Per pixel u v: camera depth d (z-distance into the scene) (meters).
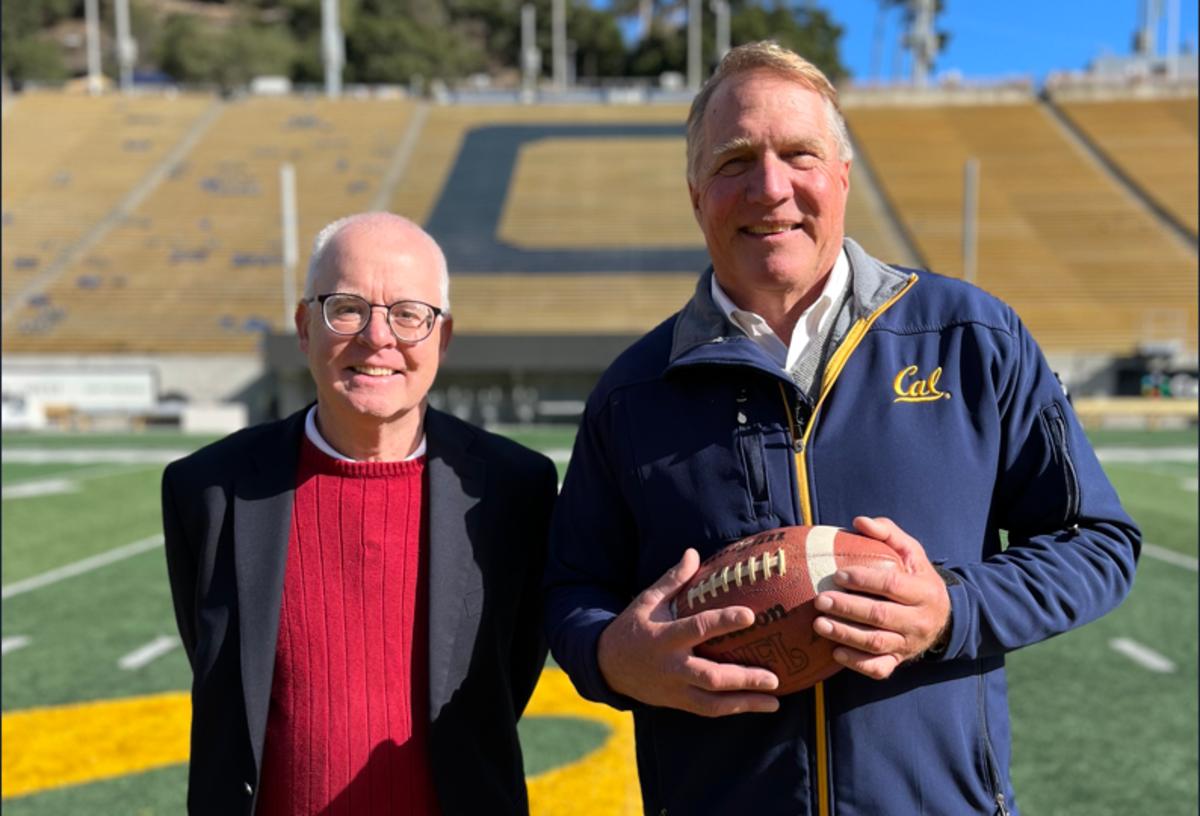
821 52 65.50
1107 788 3.75
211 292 24.17
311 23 70.06
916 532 1.74
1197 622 6.07
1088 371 20.52
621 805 3.61
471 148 32.88
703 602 1.68
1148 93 34.59
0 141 32.06
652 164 31.28
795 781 1.70
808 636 1.61
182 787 3.82
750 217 1.81
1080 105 33.91
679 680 1.61
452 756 1.97
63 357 21.39
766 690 1.62
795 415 1.81
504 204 28.56
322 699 1.99
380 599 2.04
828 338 1.88
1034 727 4.39
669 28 64.12
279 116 35.22
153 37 70.50
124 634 5.96
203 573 2.06
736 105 1.80
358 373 2.02
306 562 2.05
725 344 1.84
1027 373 1.82
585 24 66.75
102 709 4.68
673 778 1.82
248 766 1.94
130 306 23.61
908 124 33.75
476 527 2.09
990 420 1.78
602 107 36.94
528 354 19.91
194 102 36.03
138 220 27.70
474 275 24.31
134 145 32.31
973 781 1.73
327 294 2.01
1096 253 24.73
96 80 41.81
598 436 1.98
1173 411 18.05
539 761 4.04
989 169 29.95
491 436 2.26
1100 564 1.71
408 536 2.07
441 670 1.98
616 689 1.74
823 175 1.81
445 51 67.19
